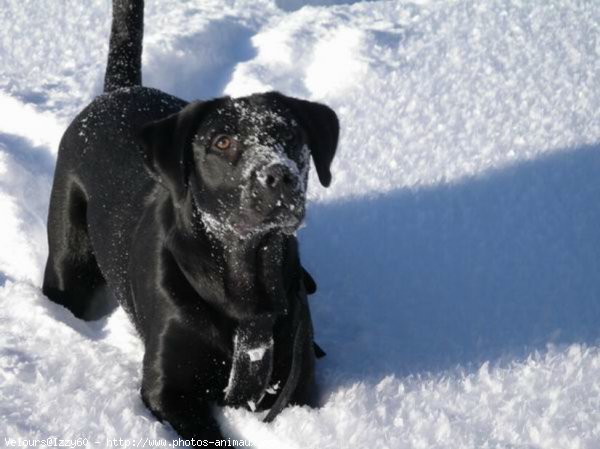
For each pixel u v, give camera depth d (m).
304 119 1.88
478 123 2.60
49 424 1.82
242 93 2.67
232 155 1.81
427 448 1.80
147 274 1.90
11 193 2.35
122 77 2.22
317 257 2.25
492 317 2.09
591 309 2.08
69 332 2.02
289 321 1.88
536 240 2.26
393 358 2.00
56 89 2.66
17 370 1.91
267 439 1.84
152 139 1.85
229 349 1.86
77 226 2.10
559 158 2.46
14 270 2.23
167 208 1.91
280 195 1.78
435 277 2.19
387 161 2.50
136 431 1.81
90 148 2.08
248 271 1.83
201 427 1.83
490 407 1.88
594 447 1.81
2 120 2.56
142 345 2.02
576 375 1.94
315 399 1.92
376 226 2.32
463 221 2.32
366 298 2.15
